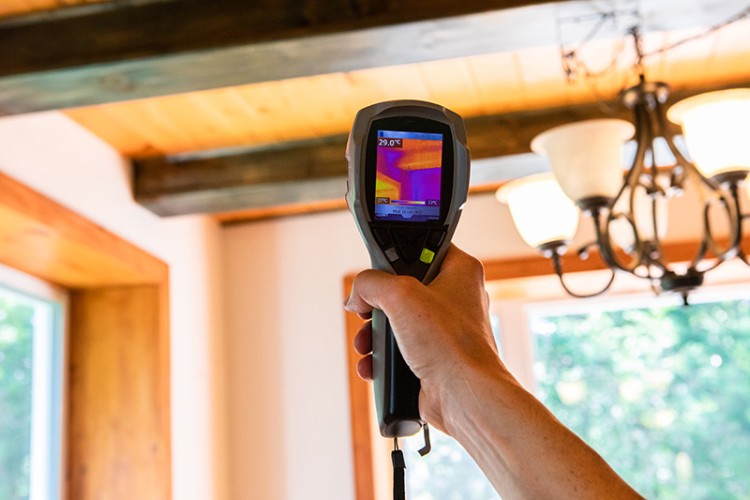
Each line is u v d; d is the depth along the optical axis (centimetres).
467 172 89
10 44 208
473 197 357
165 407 306
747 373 372
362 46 199
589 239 346
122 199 297
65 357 307
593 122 201
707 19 195
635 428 373
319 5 196
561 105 290
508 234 352
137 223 305
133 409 305
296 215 371
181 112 276
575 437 66
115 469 301
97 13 207
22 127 246
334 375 355
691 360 376
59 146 263
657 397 375
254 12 199
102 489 300
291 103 276
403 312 75
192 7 203
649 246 226
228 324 366
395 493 81
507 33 196
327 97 274
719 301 378
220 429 351
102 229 277
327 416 352
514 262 348
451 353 73
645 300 372
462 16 188
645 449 371
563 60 222
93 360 309
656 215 212
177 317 327
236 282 370
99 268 291
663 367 377
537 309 379
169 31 202
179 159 306
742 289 365
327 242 367
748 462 366
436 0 190
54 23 208
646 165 301
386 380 80
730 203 216
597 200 202
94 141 284
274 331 363
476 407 70
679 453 370
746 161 191
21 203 236
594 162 201
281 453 352
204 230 358
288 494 348
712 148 192
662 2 186
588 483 63
